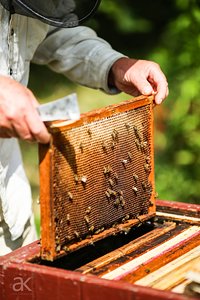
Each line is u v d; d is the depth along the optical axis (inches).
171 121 218.5
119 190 89.8
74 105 74.7
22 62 100.3
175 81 226.5
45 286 75.5
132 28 275.1
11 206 104.1
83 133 82.3
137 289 69.7
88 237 86.2
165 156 223.5
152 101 94.4
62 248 82.0
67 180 80.7
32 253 82.1
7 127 75.0
